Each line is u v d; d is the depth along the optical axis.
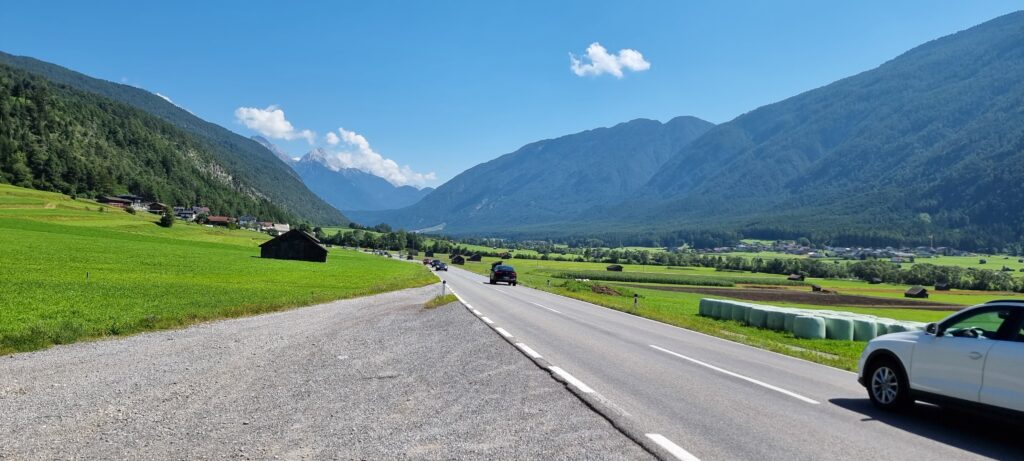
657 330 20.25
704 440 6.80
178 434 6.48
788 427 7.58
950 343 8.16
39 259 50.38
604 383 9.89
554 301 35.09
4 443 6.10
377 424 7.00
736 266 163.38
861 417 8.36
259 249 116.81
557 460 5.90
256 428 6.75
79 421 6.94
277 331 16.17
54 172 168.75
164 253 73.94
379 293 36.56
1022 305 7.72
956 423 8.23
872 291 104.88
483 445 6.30
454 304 27.17
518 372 10.58
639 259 192.62
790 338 23.17
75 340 14.03
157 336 15.02
